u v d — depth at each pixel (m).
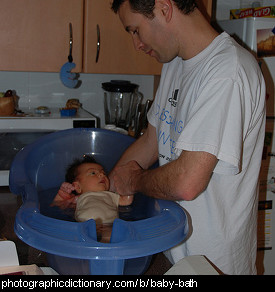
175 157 0.96
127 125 1.73
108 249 0.65
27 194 0.89
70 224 0.73
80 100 1.76
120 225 0.75
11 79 1.65
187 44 0.87
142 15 0.84
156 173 0.86
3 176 1.40
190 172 0.77
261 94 0.86
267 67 1.44
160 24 0.84
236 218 0.93
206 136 0.76
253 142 0.89
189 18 0.85
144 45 0.90
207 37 0.86
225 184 0.90
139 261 0.79
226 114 0.77
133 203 1.19
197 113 0.77
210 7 1.45
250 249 1.00
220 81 0.77
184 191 0.78
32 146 1.18
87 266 0.74
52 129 1.45
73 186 1.20
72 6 1.33
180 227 0.74
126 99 1.68
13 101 1.49
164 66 1.08
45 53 1.35
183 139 0.78
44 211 1.14
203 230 0.93
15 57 1.32
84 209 1.08
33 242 0.67
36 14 1.30
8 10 1.28
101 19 1.37
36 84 1.68
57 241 0.66
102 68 1.42
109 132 1.29
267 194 1.56
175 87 0.99
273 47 1.43
